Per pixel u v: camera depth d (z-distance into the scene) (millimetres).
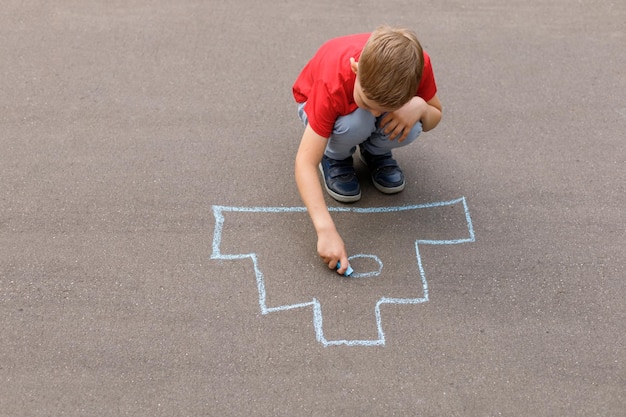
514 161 2977
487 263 2590
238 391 2189
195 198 2750
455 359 2301
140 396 2164
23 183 2771
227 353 2279
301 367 2256
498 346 2344
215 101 3176
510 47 3557
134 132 3006
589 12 3807
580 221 2754
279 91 3246
